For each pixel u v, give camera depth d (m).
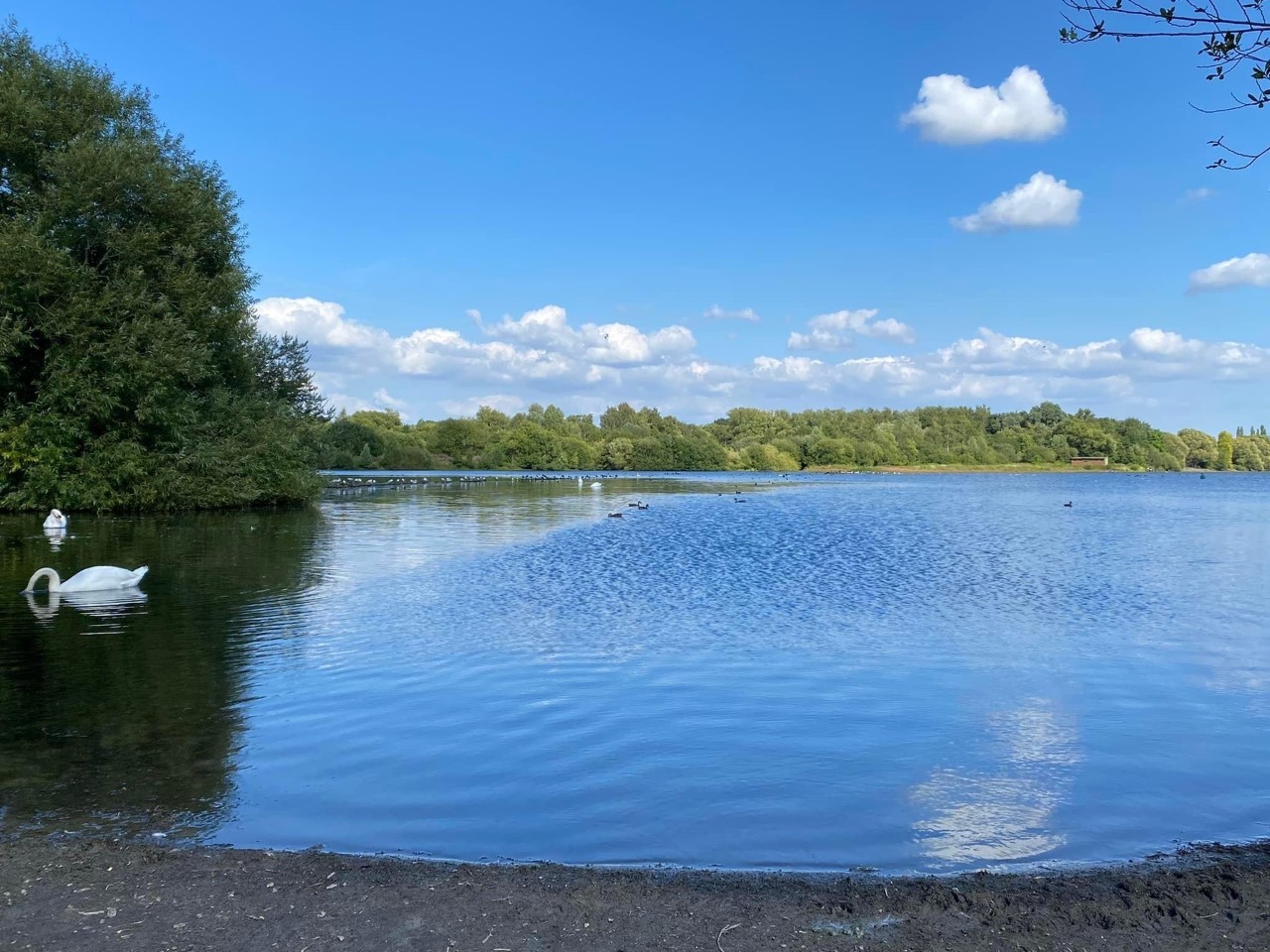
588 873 6.73
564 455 146.88
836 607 19.16
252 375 48.28
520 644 14.90
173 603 18.31
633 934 5.73
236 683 12.14
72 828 7.48
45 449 36.88
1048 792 8.66
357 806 8.09
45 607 17.69
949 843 7.50
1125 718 11.17
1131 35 6.60
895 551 31.42
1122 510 60.94
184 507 42.28
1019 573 25.55
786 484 104.50
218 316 41.12
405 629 16.00
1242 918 6.02
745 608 18.86
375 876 6.57
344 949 5.48
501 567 25.05
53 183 38.03
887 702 11.76
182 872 6.59
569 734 10.23
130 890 6.27
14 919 5.80
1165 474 188.12
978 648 15.16
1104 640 15.93
